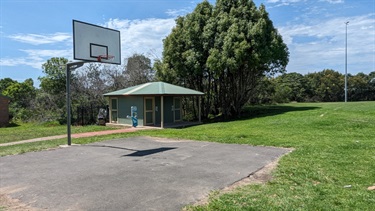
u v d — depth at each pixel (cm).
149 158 745
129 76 2653
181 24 2384
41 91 2670
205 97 2470
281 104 3316
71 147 971
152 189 483
